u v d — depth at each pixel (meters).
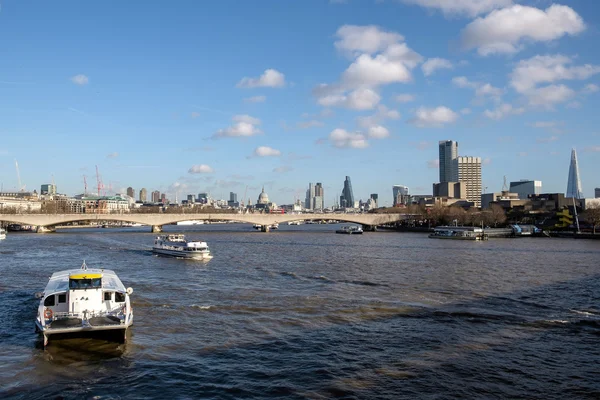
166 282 81.19
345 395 33.09
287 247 169.50
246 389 34.16
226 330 49.06
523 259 124.06
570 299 66.12
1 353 41.38
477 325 51.19
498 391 33.94
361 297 66.50
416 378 36.16
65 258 124.69
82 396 32.81
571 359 40.56
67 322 43.12
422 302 63.09
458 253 143.75
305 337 46.59
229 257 129.62
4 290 73.25
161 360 39.84
